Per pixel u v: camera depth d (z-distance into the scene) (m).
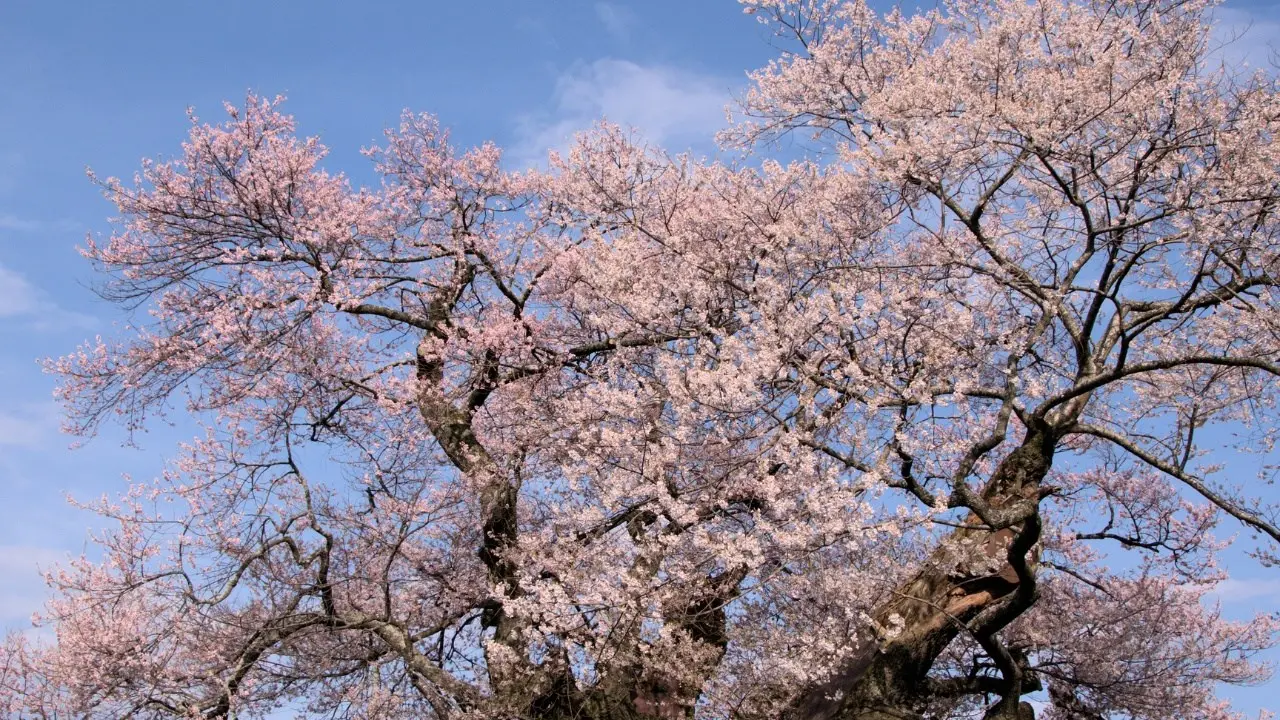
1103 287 9.47
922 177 9.62
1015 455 9.74
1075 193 9.17
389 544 10.75
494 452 12.05
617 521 9.59
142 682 10.03
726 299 10.99
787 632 9.86
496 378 11.84
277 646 10.46
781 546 8.79
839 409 9.18
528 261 12.56
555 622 8.88
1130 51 9.79
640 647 9.11
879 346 9.45
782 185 11.07
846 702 9.23
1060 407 10.69
